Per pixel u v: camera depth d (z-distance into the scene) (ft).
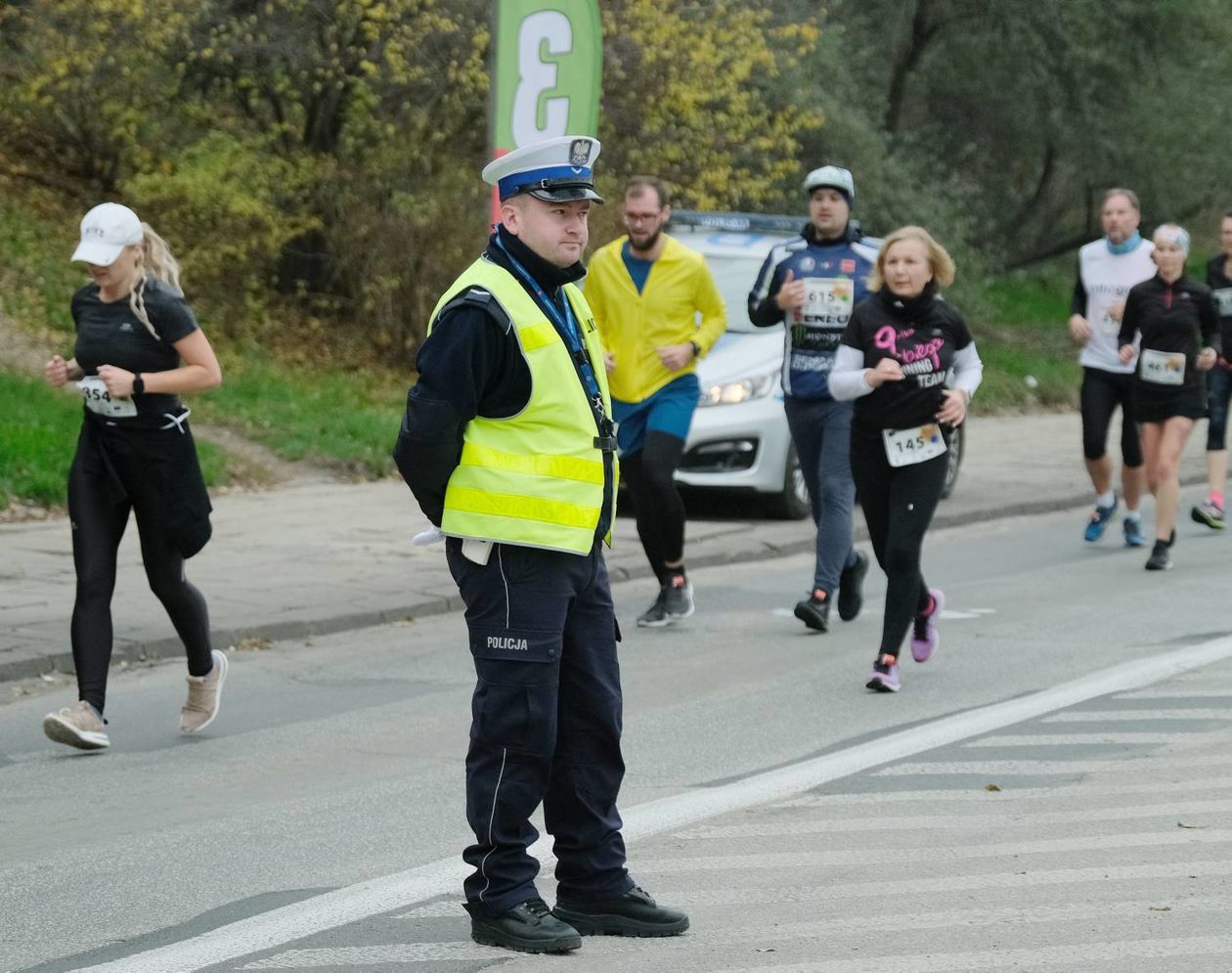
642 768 34.47
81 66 94.43
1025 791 32.01
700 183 105.09
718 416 70.03
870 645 47.93
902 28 160.86
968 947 23.67
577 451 23.13
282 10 96.73
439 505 23.24
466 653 47.37
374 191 99.86
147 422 35.86
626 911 24.09
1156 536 64.44
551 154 23.02
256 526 65.98
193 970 23.02
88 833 30.32
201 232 99.25
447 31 94.43
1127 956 23.21
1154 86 168.25
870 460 41.83
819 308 48.62
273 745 37.09
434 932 24.40
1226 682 41.83
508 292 22.85
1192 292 59.98
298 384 92.84
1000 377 138.41
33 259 95.55
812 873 27.14
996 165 177.27
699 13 106.52
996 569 61.57
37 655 43.39
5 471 68.28
